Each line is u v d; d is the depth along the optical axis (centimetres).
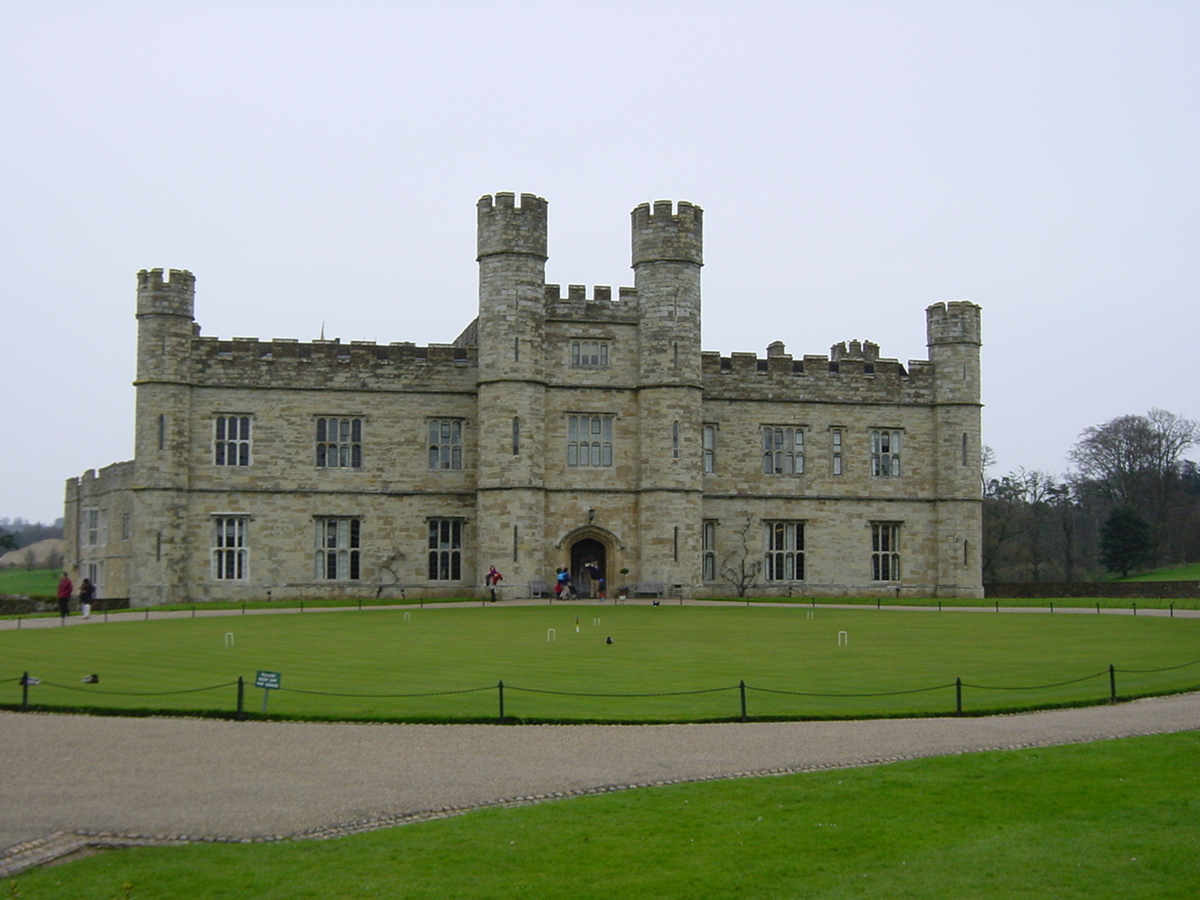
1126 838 1538
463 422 5919
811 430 6266
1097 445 10612
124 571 6719
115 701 2319
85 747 1948
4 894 1331
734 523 6153
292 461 5778
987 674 2794
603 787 1728
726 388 6197
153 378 5600
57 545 13388
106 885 1361
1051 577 10094
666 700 2392
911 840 1526
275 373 5784
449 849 1474
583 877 1402
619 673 2783
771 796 1688
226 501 5700
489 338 5616
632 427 5819
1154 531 9869
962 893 1370
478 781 1753
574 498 5744
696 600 5544
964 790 1725
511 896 1350
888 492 6303
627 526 5778
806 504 6222
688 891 1368
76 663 2902
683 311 5769
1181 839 1534
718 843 1508
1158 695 2533
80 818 1567
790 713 2262
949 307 6375
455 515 5881
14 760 1859
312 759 1878
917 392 6375
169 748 1945
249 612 4766
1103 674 2742
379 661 2991
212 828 1538
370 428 5853
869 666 2942
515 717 2189
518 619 4347
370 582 5803
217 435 5722
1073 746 1981
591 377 5800
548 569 5716
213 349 5728
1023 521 9712
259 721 2172
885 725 2181
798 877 1409
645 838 1520
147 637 3609
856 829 1563
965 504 6303
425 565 5847
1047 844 1517
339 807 1623
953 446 6328
